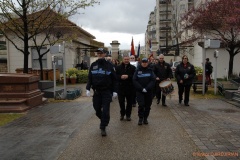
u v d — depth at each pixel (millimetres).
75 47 29297
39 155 5484
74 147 5961
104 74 6887
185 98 11336
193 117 8953
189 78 11203
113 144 6133
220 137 6566
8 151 5742
